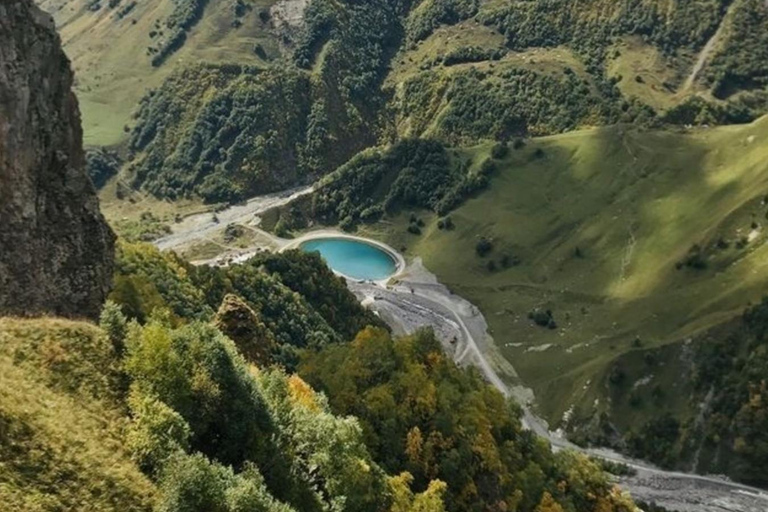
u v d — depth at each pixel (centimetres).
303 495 5069
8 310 5853
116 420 4381
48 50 6444
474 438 8512
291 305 15575
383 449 7894
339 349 9625
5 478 3472
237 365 5162
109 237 7181
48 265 6375
